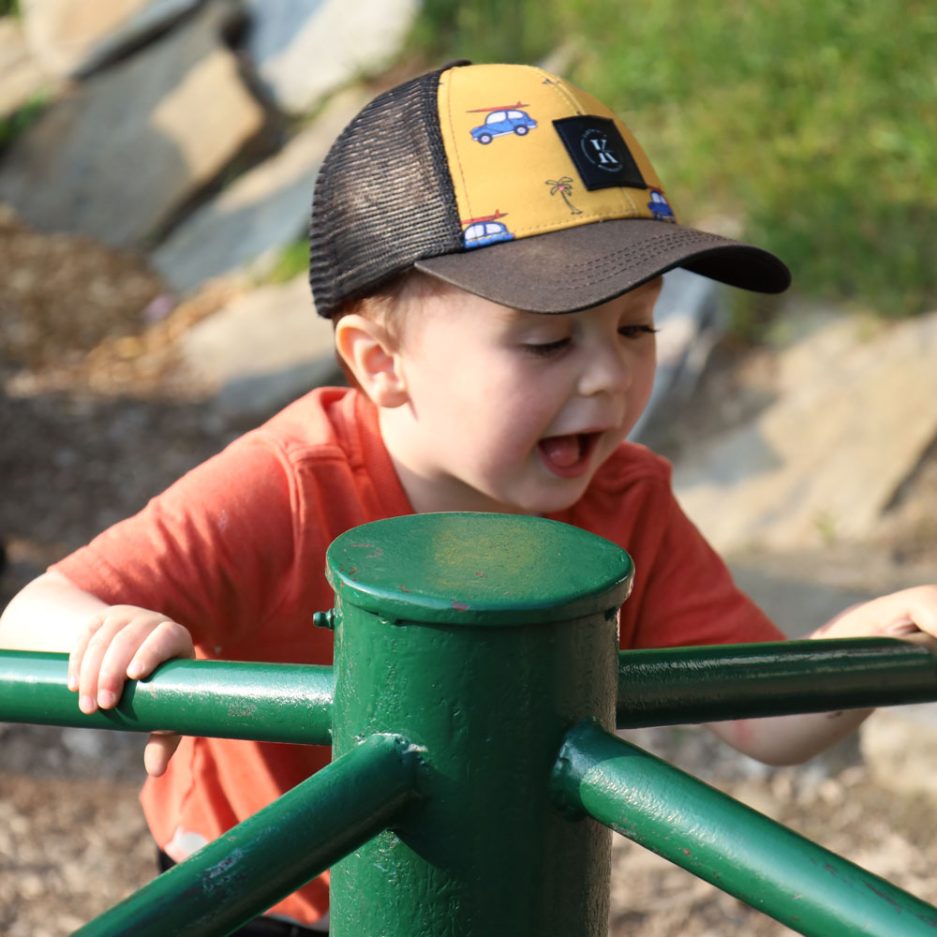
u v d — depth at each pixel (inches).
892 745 168.4
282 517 77.7
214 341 293.1
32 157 371.9
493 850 45.0
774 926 148.9
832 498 212.1
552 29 322.7
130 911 39.2
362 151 80.0
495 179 75.9
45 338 305.1
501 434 77.3
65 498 251.8
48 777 177.9
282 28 375.6
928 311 234.1
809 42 275.3
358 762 43.9
